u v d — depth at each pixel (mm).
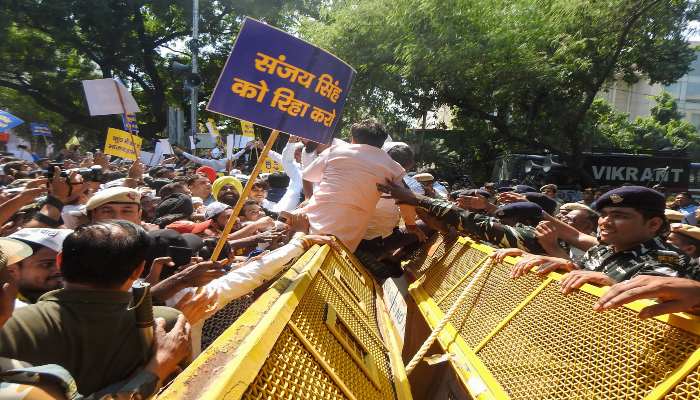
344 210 3842
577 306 2049
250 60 2557
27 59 28156
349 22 18875
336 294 2711
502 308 2688
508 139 20047
